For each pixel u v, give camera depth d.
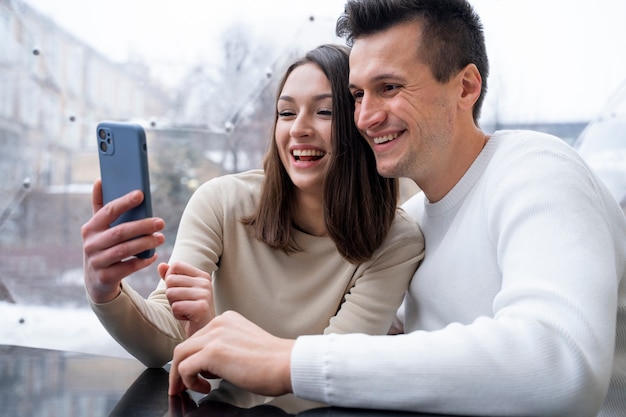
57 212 1.91
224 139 1.89
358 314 1.07
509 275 0.73
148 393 0.71
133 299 0.93
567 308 0.64
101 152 0.80
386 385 0.62
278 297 1.13
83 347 1.85
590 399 0.62
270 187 1.13
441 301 1.00
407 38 0.92
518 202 0.79
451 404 0.61
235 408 0.65
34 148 1.90
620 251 0.89
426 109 0.93
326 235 1.16
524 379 0.61
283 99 1.10
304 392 0.64
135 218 0.79
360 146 1.09
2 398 0.67
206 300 0.89
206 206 1.16
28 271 1.89
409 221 1.14
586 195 0.78
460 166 0.99
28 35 1.88
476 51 0.99
